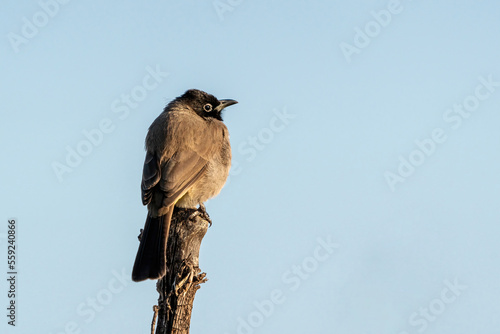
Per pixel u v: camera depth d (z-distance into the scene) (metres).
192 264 10.47
